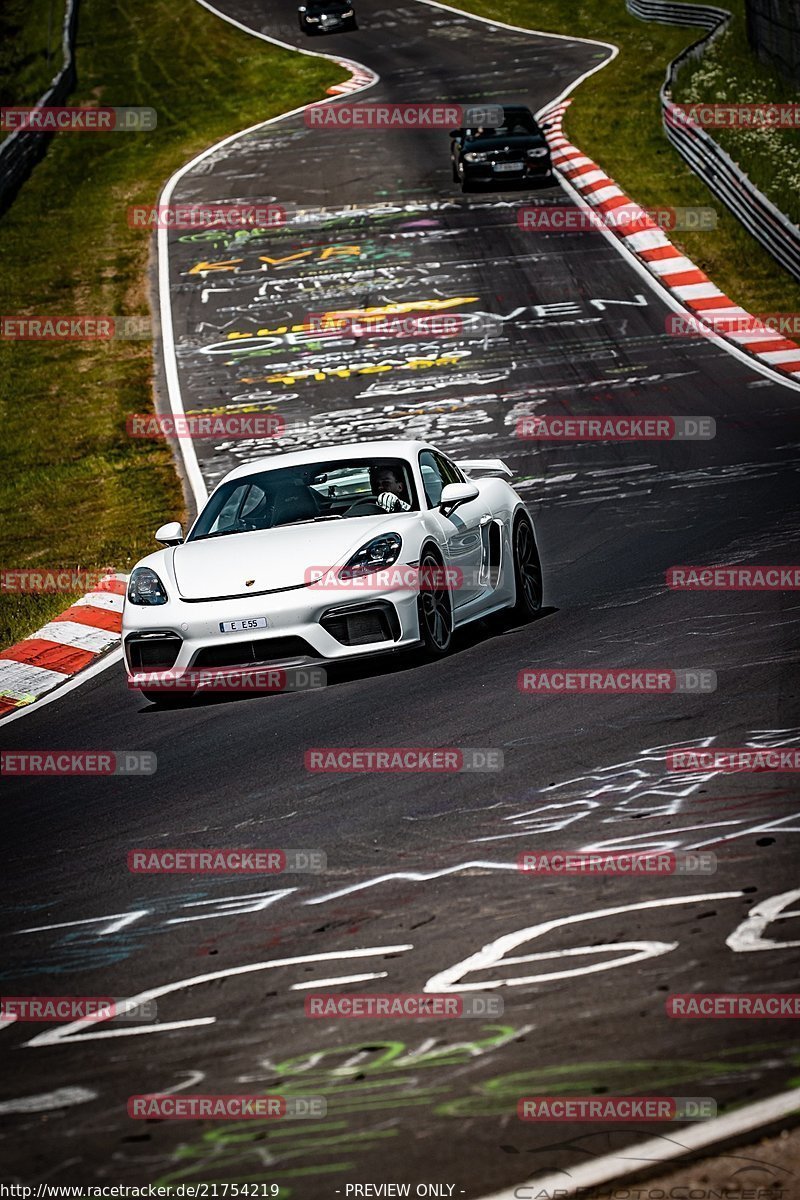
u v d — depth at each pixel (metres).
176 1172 11.29
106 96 159.38
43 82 170.25
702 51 137.62
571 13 186.75
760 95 117.69
